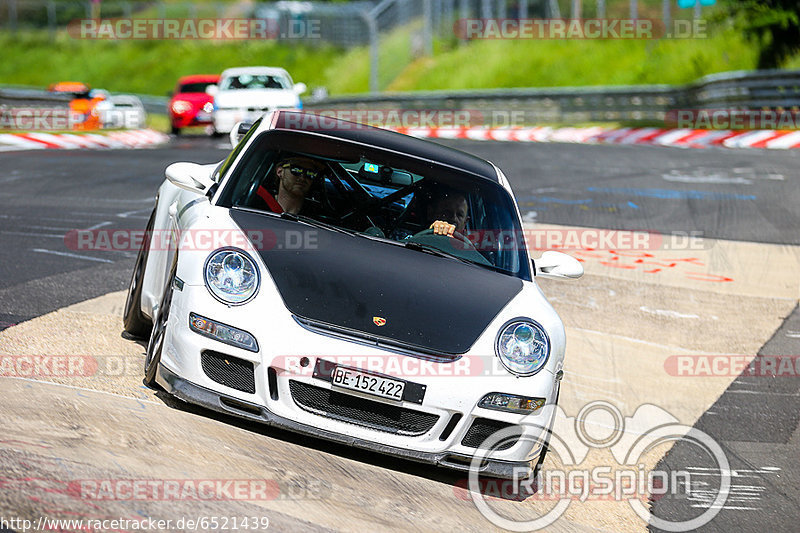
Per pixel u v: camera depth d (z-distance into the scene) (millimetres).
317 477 14492
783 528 16469
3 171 46812
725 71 100250
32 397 15273
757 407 22000
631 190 50625
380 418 14891
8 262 25891
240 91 76375
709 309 29469
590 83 114500
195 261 15297
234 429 15523
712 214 44500
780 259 36188
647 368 23891
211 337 14703
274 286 15062
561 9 128875
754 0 102062
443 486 15625
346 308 15133
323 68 167875
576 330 26359
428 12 142875
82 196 40531
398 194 18562
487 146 73625
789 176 56031
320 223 17391
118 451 13727
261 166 18156
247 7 184125
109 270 26562
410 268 16688
